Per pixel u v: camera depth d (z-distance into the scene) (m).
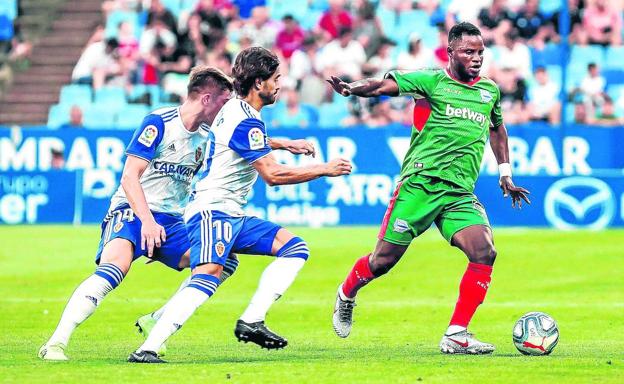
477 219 16.73
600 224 36.69
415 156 17.03
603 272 28.41
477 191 37.19
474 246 16.55
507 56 43.56
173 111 16.28
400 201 17.06
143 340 18.69
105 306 23.48
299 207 38.06
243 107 15.43
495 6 44.62
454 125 16.78
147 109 45.16
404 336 19.38
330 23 44.62
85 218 39.31
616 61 45.22
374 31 44.97
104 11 49.56
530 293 25.72
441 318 21.92
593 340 18.67
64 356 15.73
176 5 48.34
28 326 20.56
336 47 43.91
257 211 38.22
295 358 16.23
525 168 37.69
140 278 28.05
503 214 37.16
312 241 33.50
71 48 50.06
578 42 45.19
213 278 15.28
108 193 39.25
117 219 16.38
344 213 37.91
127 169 15.79
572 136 37.78
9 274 28.78
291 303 24.14
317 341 18.70
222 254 15.24
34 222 39.53
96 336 19.22
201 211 15.38
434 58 43.84
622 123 42.25
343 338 18.62
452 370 14.61
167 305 15.48
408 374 14.26
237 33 46.09
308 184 38.00
